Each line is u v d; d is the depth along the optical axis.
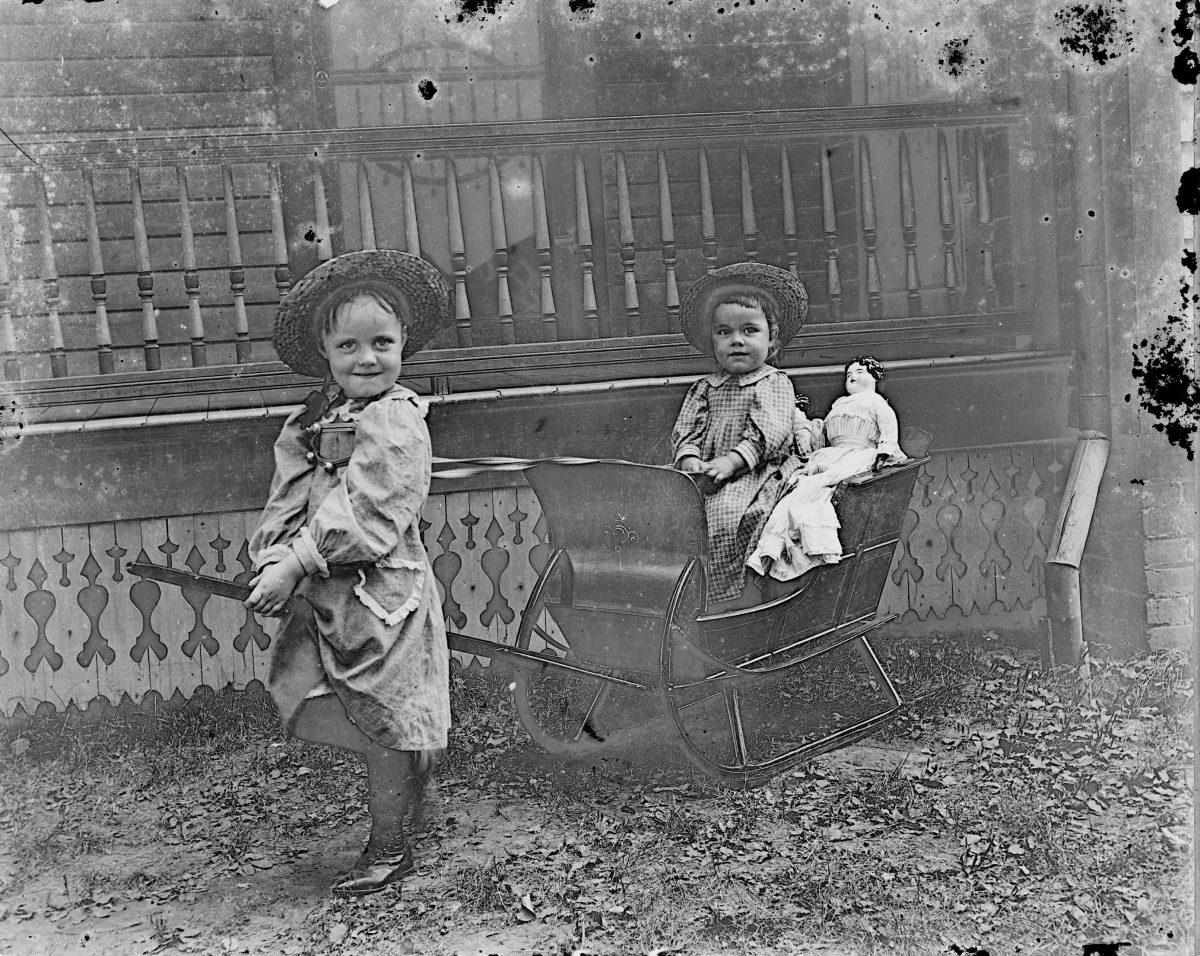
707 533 3.23
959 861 2.68
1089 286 4.00
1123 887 2.58
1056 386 4.15
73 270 4.20
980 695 3.72
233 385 3.87
